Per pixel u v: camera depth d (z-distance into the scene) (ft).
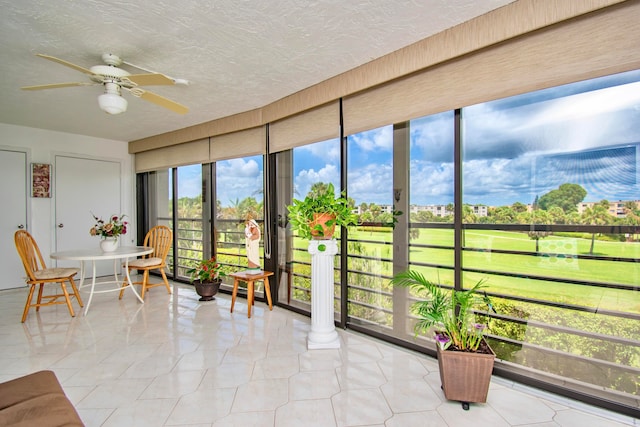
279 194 11.51
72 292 13.51
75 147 15.31
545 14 5.45
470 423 5.17
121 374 6.74
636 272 5.35
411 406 5.63
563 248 6.03
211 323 9.81
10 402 3.79
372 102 8.27
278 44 7.04
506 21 5.83
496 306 6.82
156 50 7.25
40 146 14.30
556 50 5.56
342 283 9.45
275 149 11.14
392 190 8.29
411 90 7.47
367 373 6.77
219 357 7.52
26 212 13.96
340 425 5.14
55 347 8.05
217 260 13.84
